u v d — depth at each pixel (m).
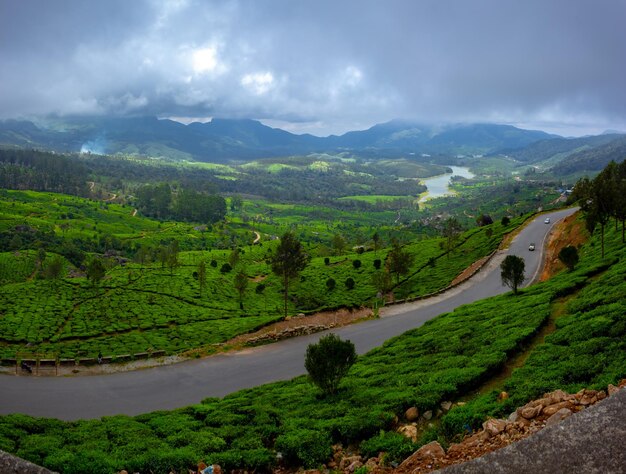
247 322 65.00
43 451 17.83
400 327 50.47
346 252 137.62
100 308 73.38
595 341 20.02
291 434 17.83
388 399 19.84
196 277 99.56
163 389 35.62
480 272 80.81
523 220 121.19
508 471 6.18
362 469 13.36
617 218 51.56
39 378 39.84
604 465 5.89
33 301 76.94
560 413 11.83
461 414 15.79
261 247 162.62
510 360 23.58
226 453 16.91
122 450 18.16
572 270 49.25
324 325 52.44
